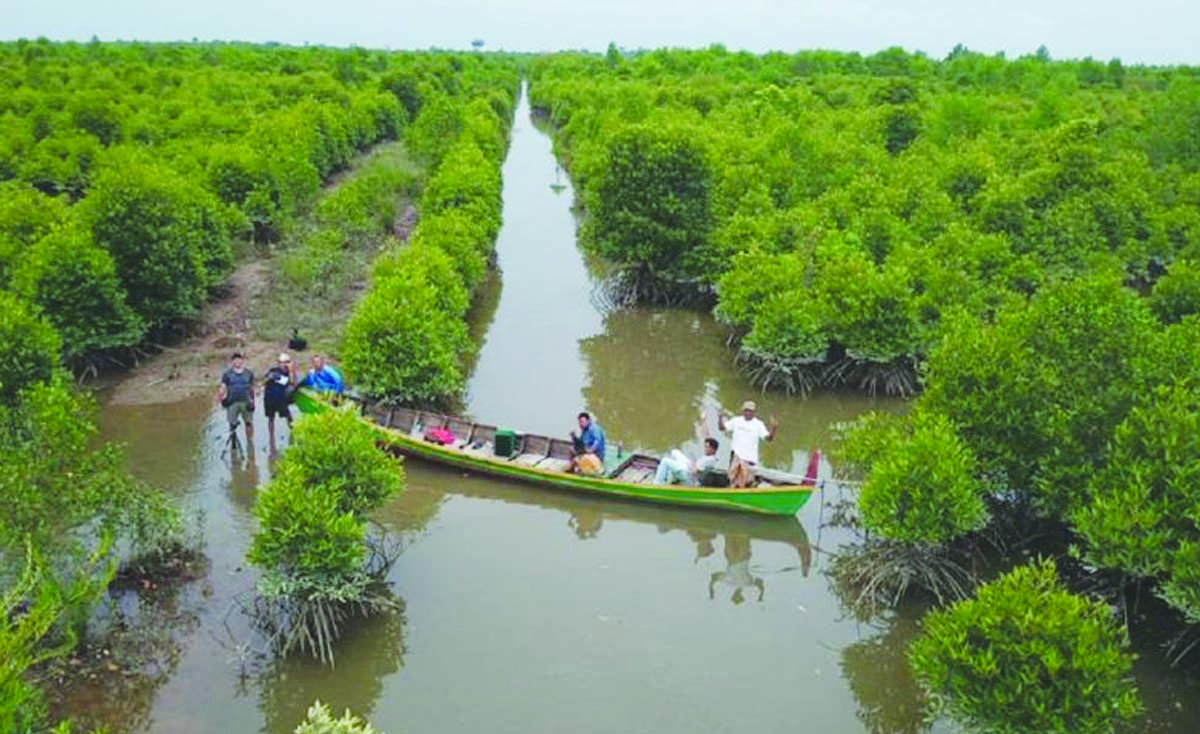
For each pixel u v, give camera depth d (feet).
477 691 39.91
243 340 86.07
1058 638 33.53
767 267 83.66
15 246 81.35
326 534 41.81
